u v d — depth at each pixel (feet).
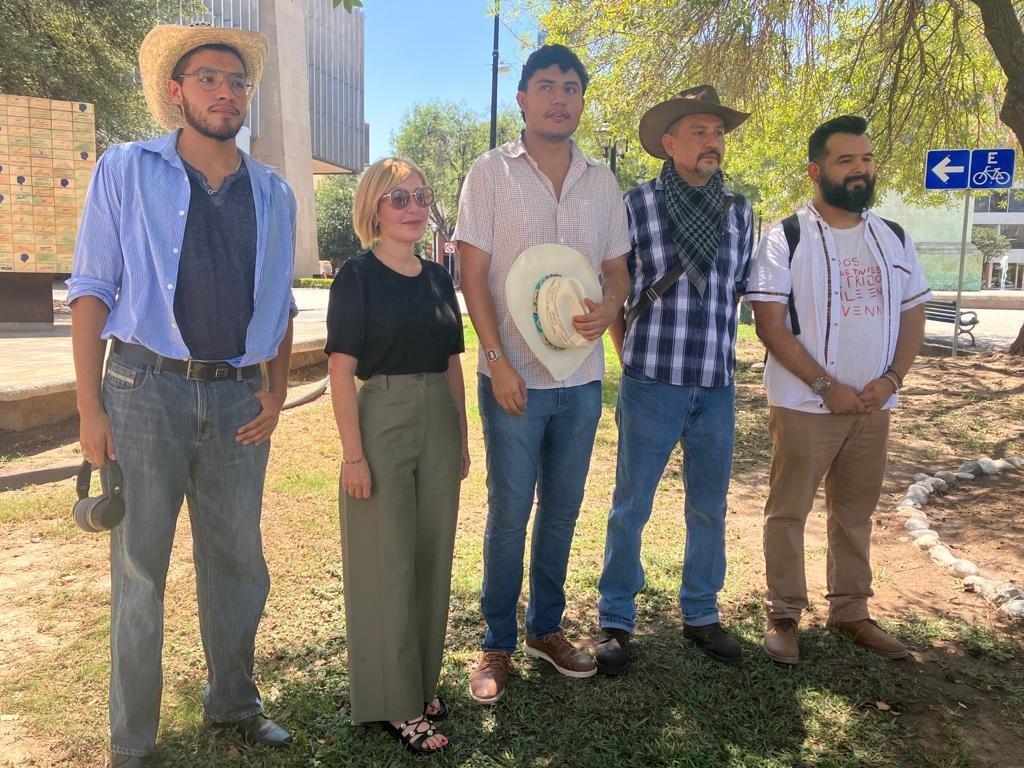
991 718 9.27
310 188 145.89
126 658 7.70
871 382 10.31
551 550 10.12
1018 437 23.75
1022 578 13.37
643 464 10.30
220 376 7.88
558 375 9.09
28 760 8.26
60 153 35.73
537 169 9.46
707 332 10.12
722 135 10.17
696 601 10.77
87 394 7.35
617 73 30.37
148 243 7.41
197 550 8.52
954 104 33.19
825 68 30.94
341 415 8.09
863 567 10.98
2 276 37.73
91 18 54.34
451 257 111.96
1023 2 30.35
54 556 13.55
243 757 8.29
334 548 14.21
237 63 7.66
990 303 92.99
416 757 8.36
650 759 8.43
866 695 9.69
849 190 10.19
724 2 26.37
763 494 18.60
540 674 10.11
